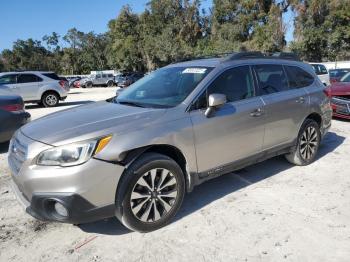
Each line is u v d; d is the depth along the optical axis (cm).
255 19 5881
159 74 500
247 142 462
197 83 428
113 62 7038
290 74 549
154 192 371
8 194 490
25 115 734
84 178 328
